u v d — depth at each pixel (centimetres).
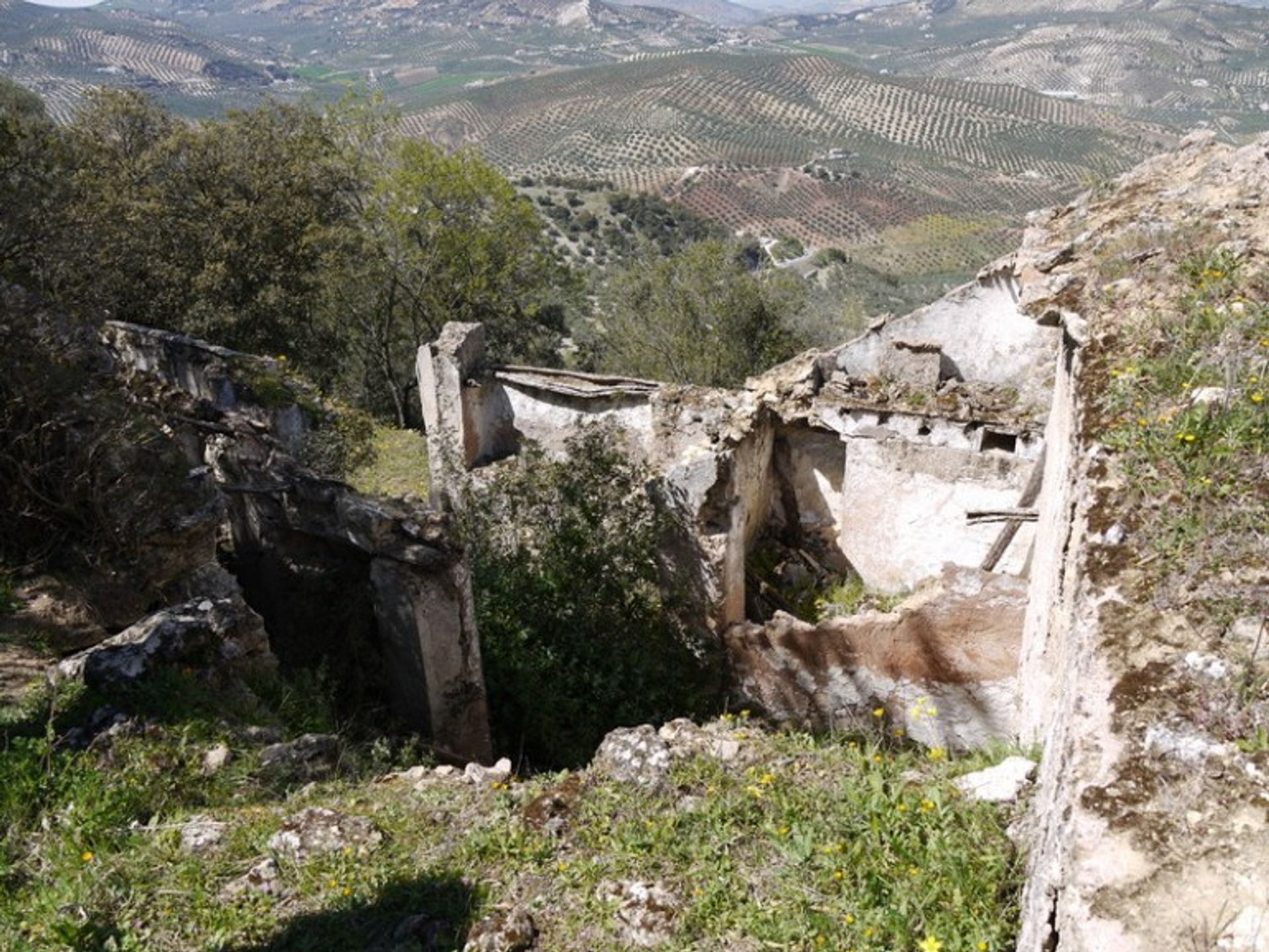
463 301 2450
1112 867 298
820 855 484
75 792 560
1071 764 339
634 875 497
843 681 991
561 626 1028
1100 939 280
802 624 995
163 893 500
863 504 1402
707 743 617
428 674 883
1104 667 373
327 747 680
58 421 924
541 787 593
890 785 543
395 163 2545
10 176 1472
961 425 1302
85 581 878
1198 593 398
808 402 1395
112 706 637
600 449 1134
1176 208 859
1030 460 1273
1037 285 763
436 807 588
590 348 2988
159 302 2061
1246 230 749
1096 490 480
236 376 1630
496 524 1135
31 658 752
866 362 1405
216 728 650
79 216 1616
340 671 944
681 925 453
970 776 552
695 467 1077
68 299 1277
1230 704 345
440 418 1474
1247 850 296
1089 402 566
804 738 642
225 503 1055
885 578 1415
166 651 698
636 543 1067
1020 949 367
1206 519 438
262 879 511
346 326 2439
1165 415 516
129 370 1210
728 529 1110
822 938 425
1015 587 870
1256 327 580
